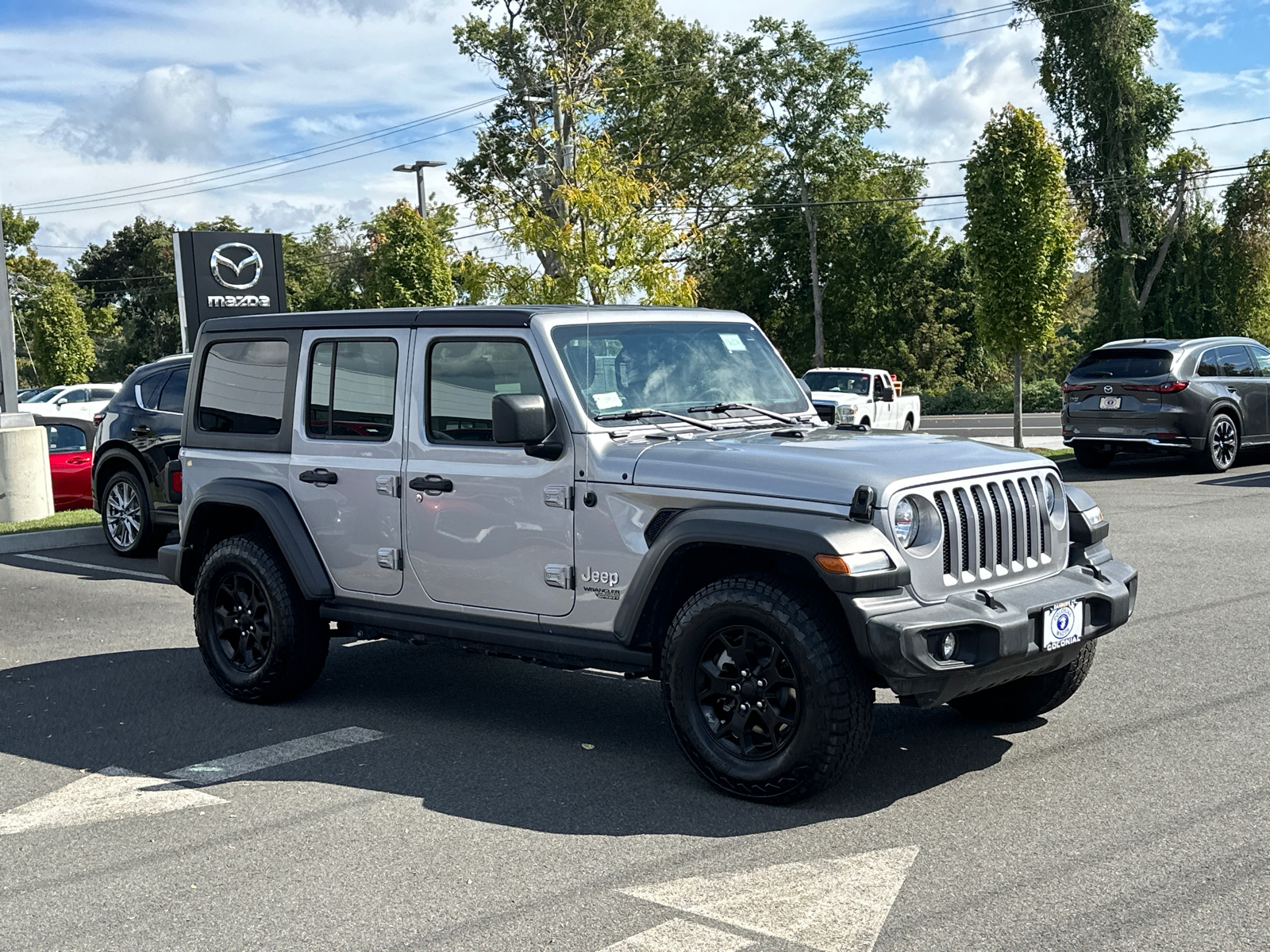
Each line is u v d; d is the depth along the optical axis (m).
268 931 3.81
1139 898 3.84
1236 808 4.61
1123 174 46.22
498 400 5.12
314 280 80.25
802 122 54.25
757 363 6.28
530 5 46.00
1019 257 21.25
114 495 12.48
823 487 4.71
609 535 5.23
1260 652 7.10
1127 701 6.20
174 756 5.76
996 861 4.18
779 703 4.80
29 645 8.36
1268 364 18.34
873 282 57.78
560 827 4.65
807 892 3.97
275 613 6.41
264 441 6.57
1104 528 5.62
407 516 5.93
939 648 4.61
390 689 6.94
